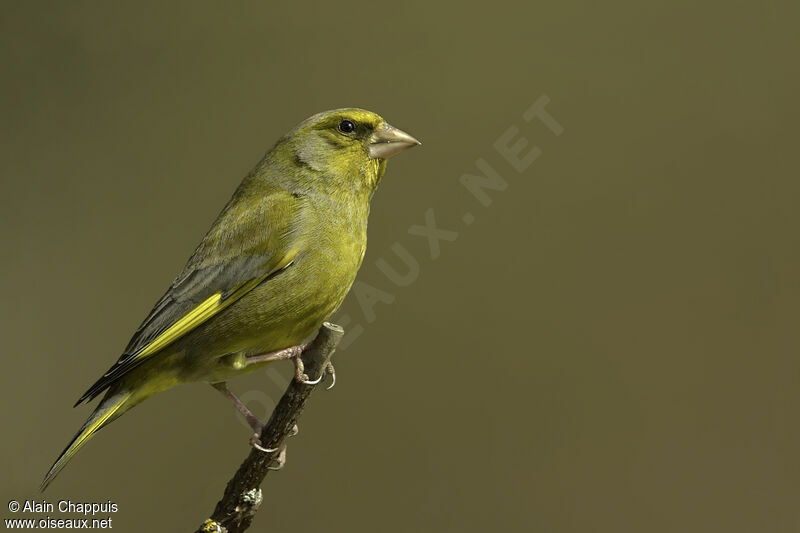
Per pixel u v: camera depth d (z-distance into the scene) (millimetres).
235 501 5914
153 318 6559
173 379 6664
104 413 6453
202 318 6512
